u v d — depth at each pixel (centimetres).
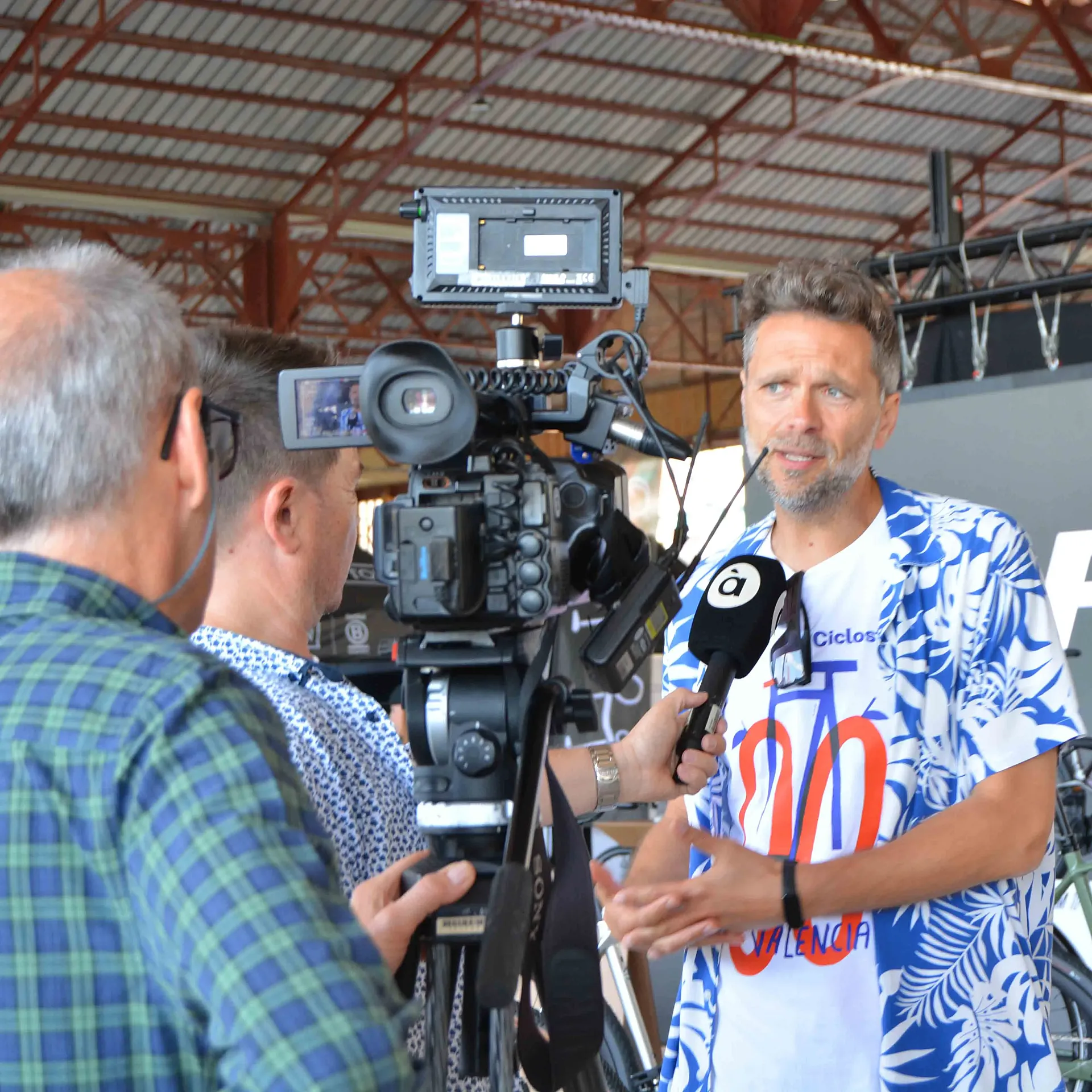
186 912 82
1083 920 331
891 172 1850
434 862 120
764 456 160
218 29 1334
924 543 175
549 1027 113
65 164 1441
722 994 174
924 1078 164
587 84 1557
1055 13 1620
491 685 117
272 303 1600
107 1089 85
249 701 91
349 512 152
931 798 170
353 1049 79
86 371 94
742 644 155
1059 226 525
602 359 125
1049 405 467
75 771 86
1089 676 440
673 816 186
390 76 1445
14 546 96
